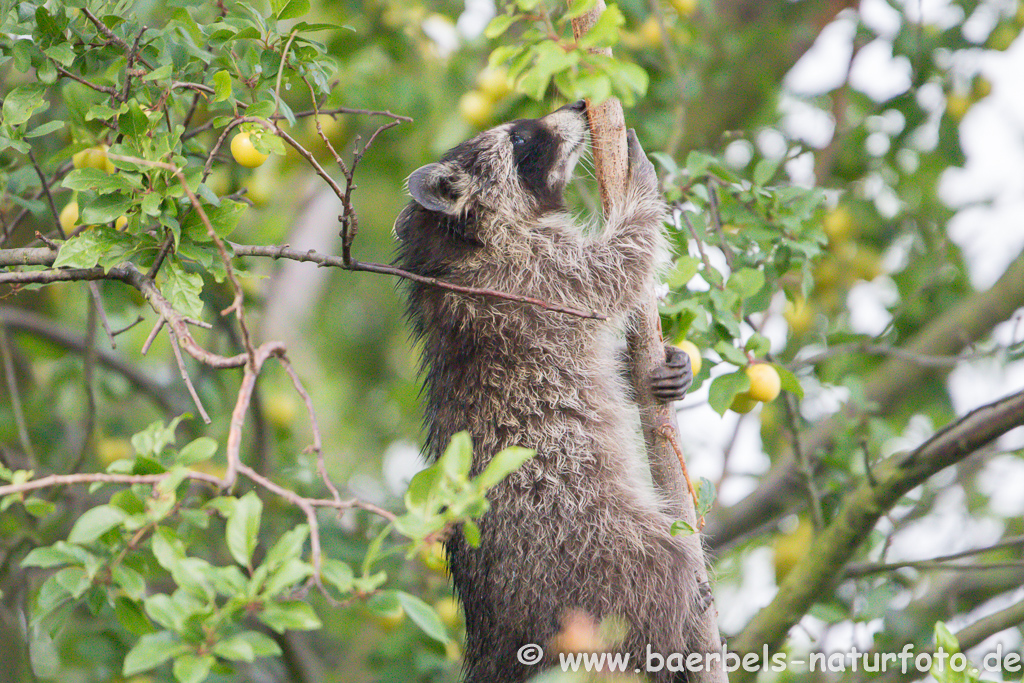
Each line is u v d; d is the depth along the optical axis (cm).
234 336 1170
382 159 1270
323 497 1120
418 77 1187
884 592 931
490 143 1007
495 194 987
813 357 1039
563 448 856
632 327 848
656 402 803
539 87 552
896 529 1002
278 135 636
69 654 1025
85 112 740
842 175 1256
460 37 1209
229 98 625
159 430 524
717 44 1392
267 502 1107
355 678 1162
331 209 1653
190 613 445
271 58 692
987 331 1231
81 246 605
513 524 831
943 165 1234
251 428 1142
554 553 823
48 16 679
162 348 1562
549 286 918
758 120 1386
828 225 1170
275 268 1527
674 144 1053
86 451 1032
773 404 1211
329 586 1002
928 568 922
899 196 1245
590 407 880
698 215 853
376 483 1432
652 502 842
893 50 1197
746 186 877
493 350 897
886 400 1241
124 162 598
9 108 690
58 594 532
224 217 620
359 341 2062
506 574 823
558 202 1034
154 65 738
